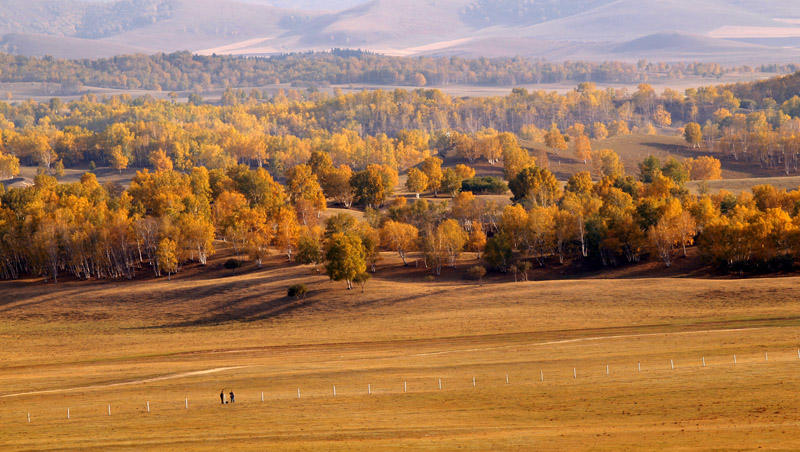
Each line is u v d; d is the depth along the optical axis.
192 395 99.50
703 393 81.94
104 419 89.06
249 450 72.50
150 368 124.25
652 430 71.00
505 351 118.25
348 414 84.81
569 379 93.69
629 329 132.38
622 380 90.69
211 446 74.81
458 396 89.81
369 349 132.38
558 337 129.88
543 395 87.25
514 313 157.88
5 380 120.44
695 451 63.84
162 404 95.19
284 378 106.88
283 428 80.38
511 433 73.38
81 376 120.19
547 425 75.50
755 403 76.44
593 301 161.12
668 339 116.12
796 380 83.06
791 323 121.06
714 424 71.25
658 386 86.44
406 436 74.50
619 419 75.75
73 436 81.69
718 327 124.06
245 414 87.50
